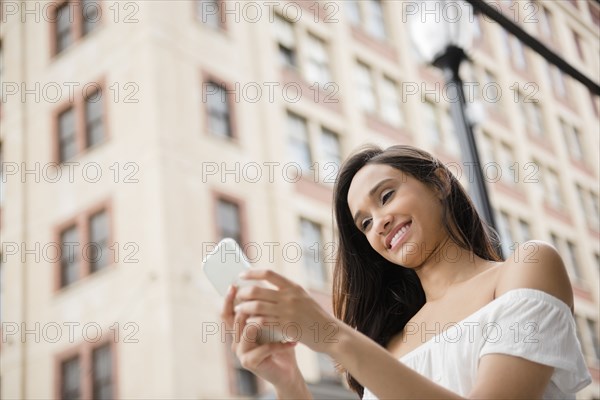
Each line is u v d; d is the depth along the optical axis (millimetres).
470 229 1870
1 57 23203
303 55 21656
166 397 17078
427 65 4051
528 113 26172
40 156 21438
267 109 20375
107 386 18297
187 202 18516
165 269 17703
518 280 1631
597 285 25500
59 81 21766
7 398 19828
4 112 22562
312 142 20594
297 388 1734
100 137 20375
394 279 2072
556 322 1571
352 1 23547
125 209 19109
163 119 19062
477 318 1630
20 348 19594
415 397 1407
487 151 24000
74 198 20375
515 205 24188
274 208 19188
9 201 21562
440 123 24062
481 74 24781
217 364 17484
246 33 21156
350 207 1917
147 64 19594
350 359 1436
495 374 1503
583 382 1581
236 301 1584
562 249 25000
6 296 20781
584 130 26344
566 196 26000
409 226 1820
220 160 19312
